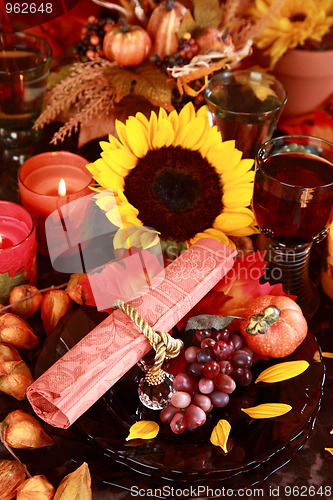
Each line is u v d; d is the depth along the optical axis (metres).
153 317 0.53
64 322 0.57
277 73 0.74
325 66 0.71
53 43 0.74
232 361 0.54
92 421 0.53
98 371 0.51
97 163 0.59
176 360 0.57
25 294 0.58
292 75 0.73
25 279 0.60
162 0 0.67
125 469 0.51
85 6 0.72
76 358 0.51
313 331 0.61
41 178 0.67
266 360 0.56
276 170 0.59
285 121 0.78
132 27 0.65
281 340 0.54
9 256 0.57
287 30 0.71
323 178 0.59
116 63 0.66
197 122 0.59
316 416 0.55
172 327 0.55
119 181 0.60
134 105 0.67
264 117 0.63
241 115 0.62
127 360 0.52
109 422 0.53
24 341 0.57
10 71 0.64
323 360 0.59
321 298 0.64
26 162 0.66
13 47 0.68
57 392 0.49
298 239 0.58
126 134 0.59
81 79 0.66
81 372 0.50
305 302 0.62
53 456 0.54
